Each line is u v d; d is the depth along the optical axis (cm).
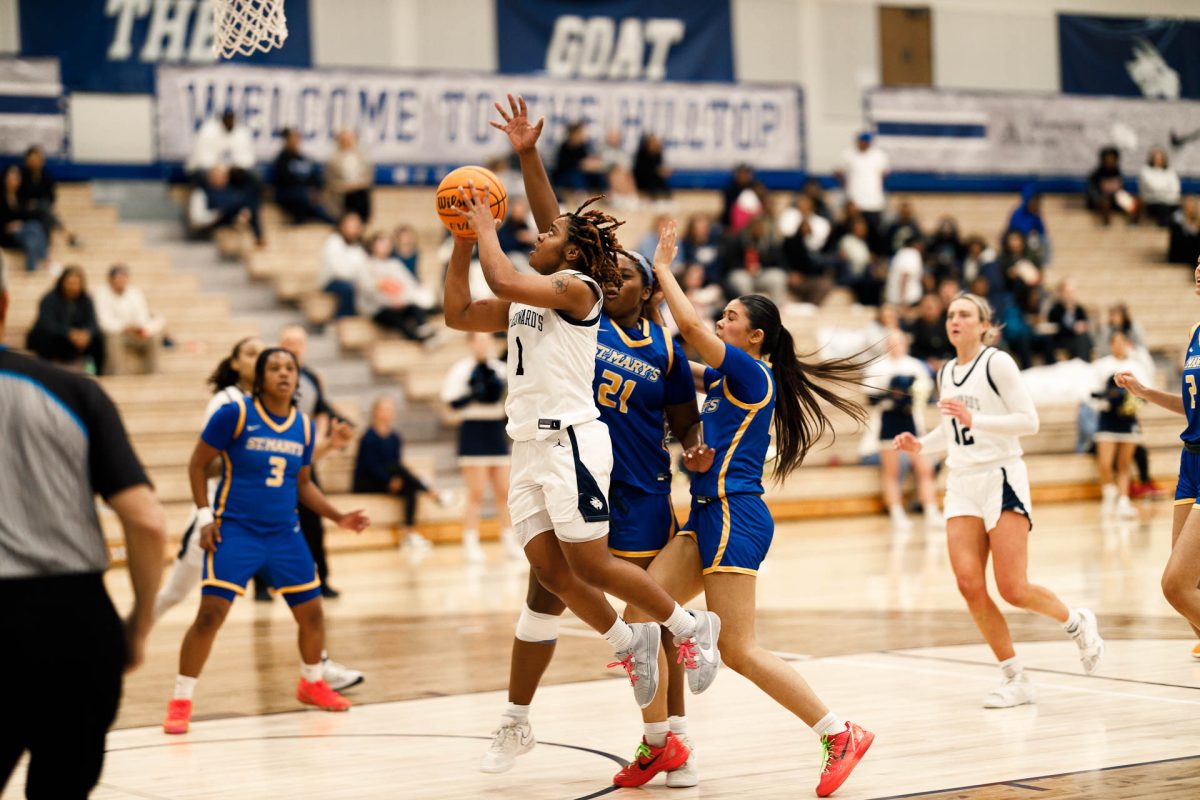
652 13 2483
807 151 2603
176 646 1004
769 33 2575
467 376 1530
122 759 618
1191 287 2488
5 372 345
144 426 1645
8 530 339
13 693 337
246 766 597
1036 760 550
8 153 2031
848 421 1925
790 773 552
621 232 2167
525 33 2398
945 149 2644
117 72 2136
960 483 692
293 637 1032
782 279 2055
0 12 2072
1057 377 2016
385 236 1908
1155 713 634
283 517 720
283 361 709
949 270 2134
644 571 524
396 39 2320
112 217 2012
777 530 1742
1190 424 634
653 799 517
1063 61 2778
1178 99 2823
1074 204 2722
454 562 1528
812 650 865
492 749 560
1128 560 1278
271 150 2172
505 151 2311
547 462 510
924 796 498
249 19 674
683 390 559
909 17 2678
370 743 643
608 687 769
